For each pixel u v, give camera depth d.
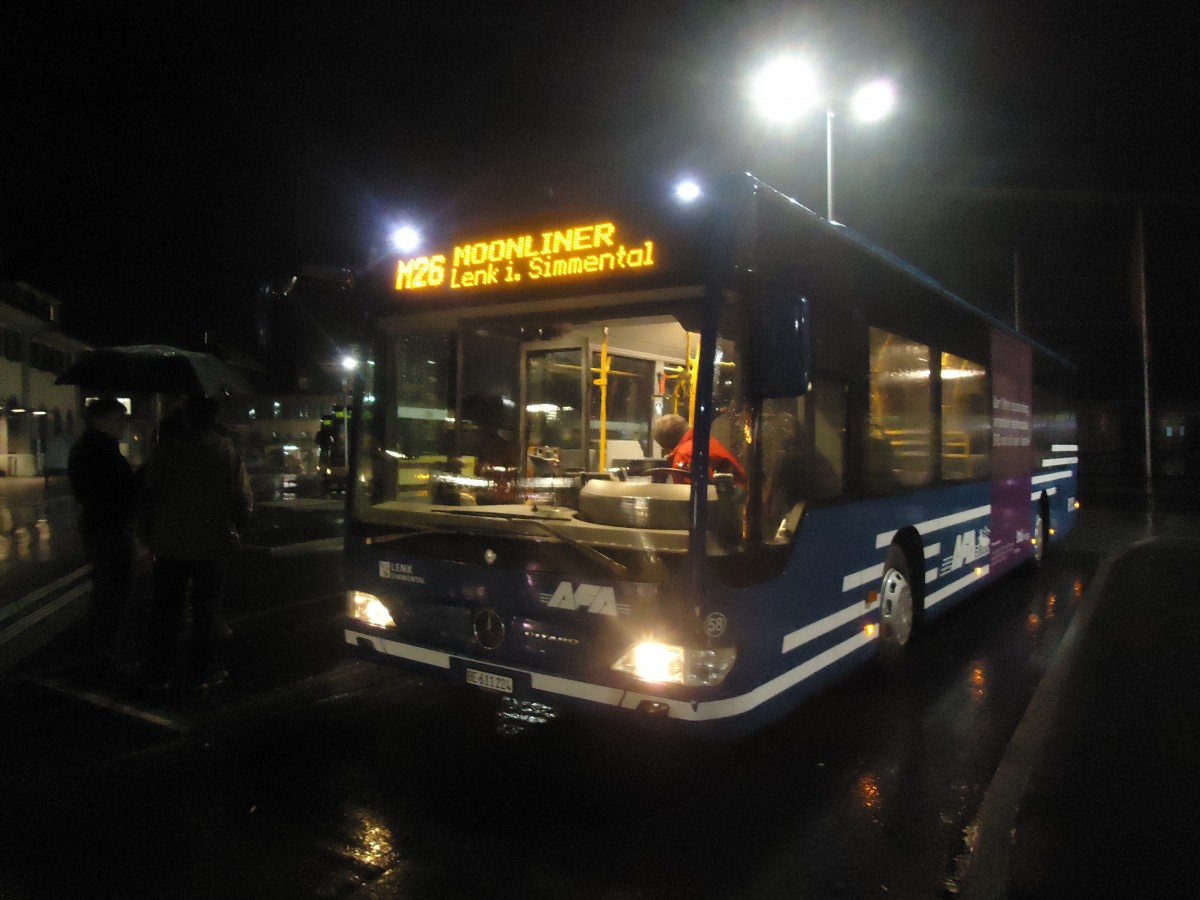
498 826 3.93
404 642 4.69
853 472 5.13
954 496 6.94
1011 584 9.90
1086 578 10.31
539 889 3.40
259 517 14.97
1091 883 3.43
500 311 4.72
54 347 40.44
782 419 4.37
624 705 3.91
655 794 4.29
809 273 4.64
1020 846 3.74
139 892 3.37
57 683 5.90
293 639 7.07
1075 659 6.67
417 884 3.43
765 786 4.38
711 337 3.88
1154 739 4.96
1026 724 5.21
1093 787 4.32
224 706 5.49
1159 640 7.25
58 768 4.54
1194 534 15.30
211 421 5.65
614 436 5.87
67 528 16.02
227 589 9.07
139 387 6.85
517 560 4.23
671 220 4.11
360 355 5.15
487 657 4.34
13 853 3.66
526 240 4.58
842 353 5.02
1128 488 31.09
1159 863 3.58
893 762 4.68
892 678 6.02
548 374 5.59
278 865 3.57
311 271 5.21
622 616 3.89
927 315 6.41
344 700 5.63
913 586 6.33
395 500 5.11
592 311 4.51
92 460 5.95
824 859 3.64
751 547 4.05
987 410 7.97
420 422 5.20
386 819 3.99
